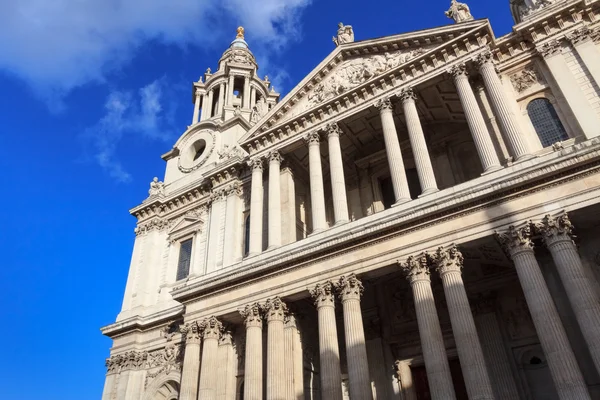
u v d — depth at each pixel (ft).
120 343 130.62
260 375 90.79
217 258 125.59
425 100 107.76
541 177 75.31
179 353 119.55
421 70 102.22
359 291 85.81
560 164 74.49
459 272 77.15
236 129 156.56
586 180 73.10
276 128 116.88
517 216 75.36
